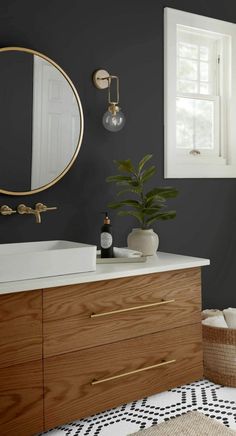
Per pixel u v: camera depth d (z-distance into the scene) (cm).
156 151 315
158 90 315
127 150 303
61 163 273
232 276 359
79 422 238
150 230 281
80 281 218
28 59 261
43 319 212
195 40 340
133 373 240
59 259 221
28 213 260
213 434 217
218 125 351
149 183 312
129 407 253
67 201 281
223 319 304
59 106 271
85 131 286
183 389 276
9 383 203
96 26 288
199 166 335
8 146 257
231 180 356
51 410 215
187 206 332
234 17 354
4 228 260
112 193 297
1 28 255
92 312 226
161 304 250
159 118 316
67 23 277
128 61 301
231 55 349
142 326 244
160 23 315
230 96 350
